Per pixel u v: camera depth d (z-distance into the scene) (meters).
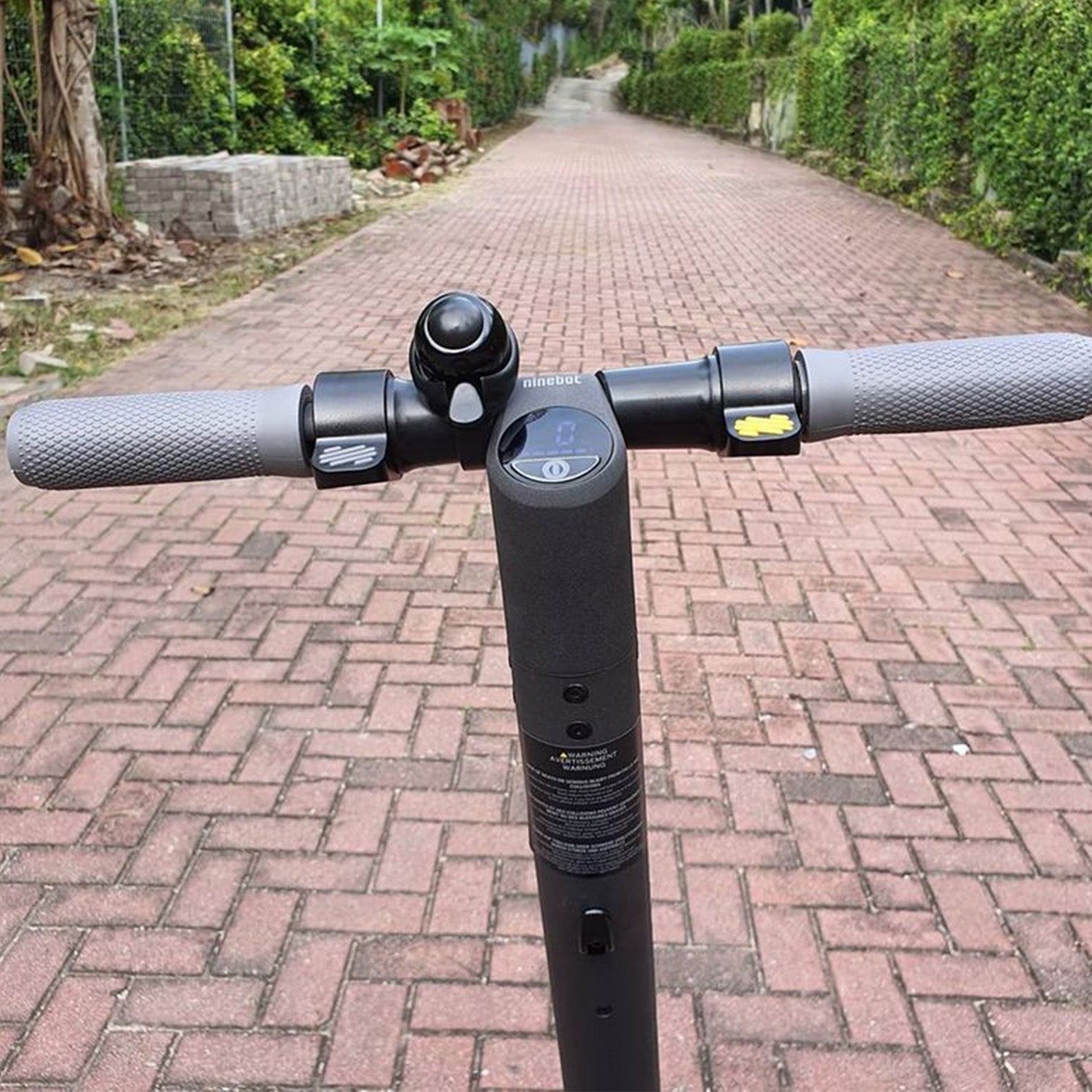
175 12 11.94
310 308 8.06
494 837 2.83
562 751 1.22
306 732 3.24
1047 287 8.76
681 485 4.91
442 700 3.38
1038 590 4.01
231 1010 2.37
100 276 8.69
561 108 38.81
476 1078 2.22
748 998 2.38
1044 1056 2.25
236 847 2.80
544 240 11.24
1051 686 3.43
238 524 4.53
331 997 2.39
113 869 2.73
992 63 10.25
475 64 25.30
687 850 2.78
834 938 2.52
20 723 3.27
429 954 2.49
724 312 8.12
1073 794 2.96
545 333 7.50
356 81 16.28
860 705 3.35
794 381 1.18
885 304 8.31
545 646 1.16
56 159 9.27
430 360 1.07
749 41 25.69
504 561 1.14
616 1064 1.46
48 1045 2.29
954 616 3.84
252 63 13.70
